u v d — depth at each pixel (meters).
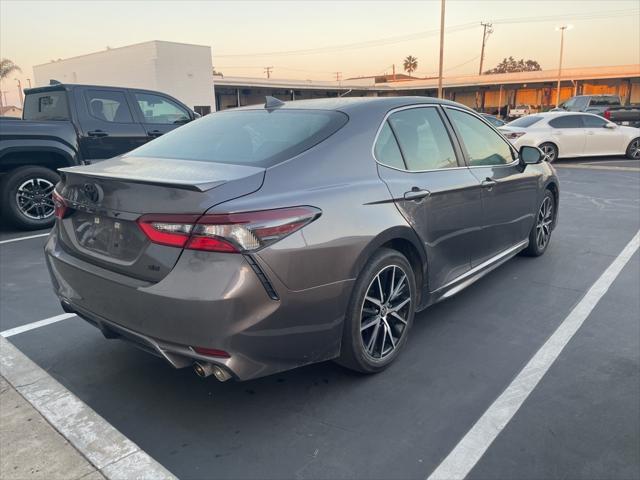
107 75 31.62
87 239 2.83
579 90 50.28
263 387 3.01
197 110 30.56
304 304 2.53
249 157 2.88
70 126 7.11
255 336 2.38
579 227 6.87
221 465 2.37
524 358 3.33
